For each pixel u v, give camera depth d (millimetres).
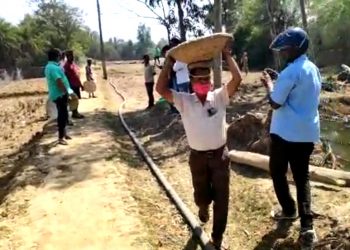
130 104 19594
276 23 24125
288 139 5262
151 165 9336
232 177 7871
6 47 52438
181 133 11570
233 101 16422
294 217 5918
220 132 5113
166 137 11852
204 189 5434
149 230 6176
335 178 6957
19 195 7664
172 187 7953
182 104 5051
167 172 8930
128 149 11297
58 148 10586
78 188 7715
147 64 16797
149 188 8141
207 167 5238
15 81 42250
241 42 45844
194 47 4773
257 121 9180
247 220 6301
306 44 5168
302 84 5137
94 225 6289
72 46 65438
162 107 15789
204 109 5035
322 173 7086
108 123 14320
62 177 8359
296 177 5359
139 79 34000
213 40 4750
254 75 32219
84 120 14570
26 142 14180
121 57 106562
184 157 9797
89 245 5758
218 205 5238
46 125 14203
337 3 33750
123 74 40781
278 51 5254
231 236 5984
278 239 5590
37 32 63156
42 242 5902
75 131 12633
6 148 13859
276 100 5164
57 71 10570
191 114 5059
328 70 29891
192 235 6137
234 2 29953
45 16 64312
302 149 5266
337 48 33406
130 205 6941
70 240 5910
